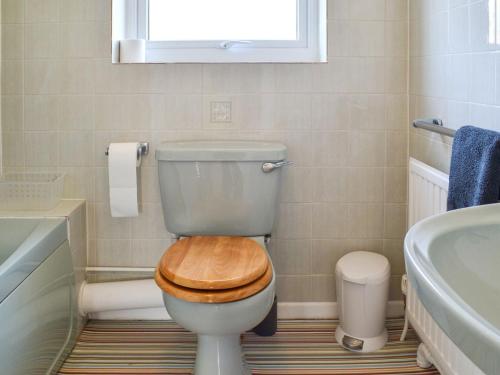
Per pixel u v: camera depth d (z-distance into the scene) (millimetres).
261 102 2279
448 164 1835
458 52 1734
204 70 2262
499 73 1448
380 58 2262
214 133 2297
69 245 2080
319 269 2383
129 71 2260
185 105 2279
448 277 809
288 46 2443
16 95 2273
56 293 1936
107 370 1989
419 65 2125
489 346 509
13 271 1542
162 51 2441
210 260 1773
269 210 2129
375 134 2297
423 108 2084
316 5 2422
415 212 1996
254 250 1873
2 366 1471
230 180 2086
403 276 2174
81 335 2256
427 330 1876
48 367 1854
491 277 876
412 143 2238
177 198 2107
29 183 2133
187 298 1604
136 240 2357
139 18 2441
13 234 2004
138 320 2396
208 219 2115
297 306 2408
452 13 1782
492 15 1485
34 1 2232
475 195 1319
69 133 2291
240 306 1618
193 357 2086
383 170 2314
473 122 1623
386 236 2354
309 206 2342
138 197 2312
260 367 2006
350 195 2334
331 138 2299
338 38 2252
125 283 2303
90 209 2338
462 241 893
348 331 2162
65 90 2270
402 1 2244
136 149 2180
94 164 2311
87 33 2244
